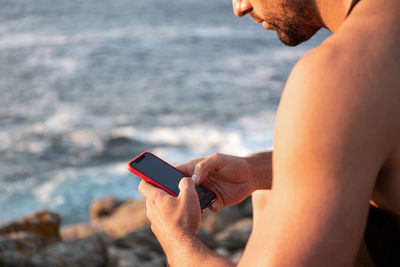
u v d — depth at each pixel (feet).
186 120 81.97
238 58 141.38
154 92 100.99
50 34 180.14
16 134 73.61
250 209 35.24
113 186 58.65
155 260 19.22
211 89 103.91
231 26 217.36
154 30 197.16
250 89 103.96
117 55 143.23
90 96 97.45
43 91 100.68
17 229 19.03
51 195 55.93
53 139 71.97
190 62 134.62
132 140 73.05
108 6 282.97
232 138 74.18
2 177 59.16
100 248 18.85
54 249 17.63
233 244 25.02
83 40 167.32
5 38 170.91
